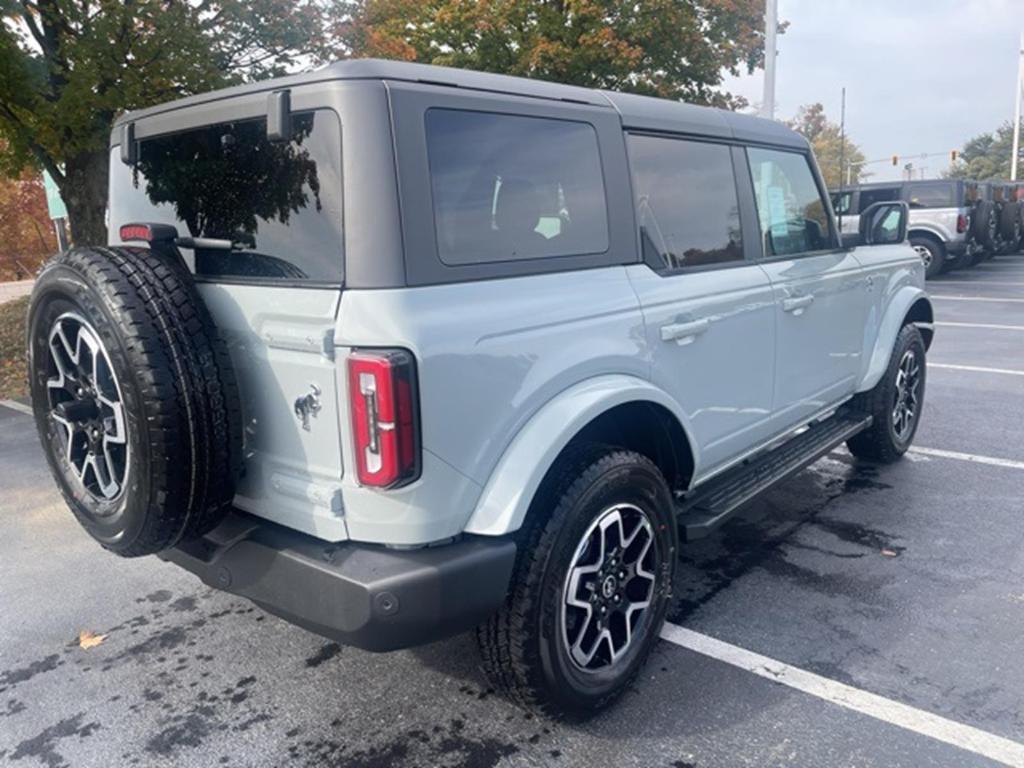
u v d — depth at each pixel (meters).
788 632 3.34
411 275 2.22
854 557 4.03
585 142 2.86
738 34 15.57
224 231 2.61
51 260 2.55
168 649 3.39
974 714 2.78
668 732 2.74
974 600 3.56
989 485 4.99
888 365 4.96
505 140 2.56
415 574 2.22
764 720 2.79
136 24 9.02
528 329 2.49
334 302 2.20
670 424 3.13
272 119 2.28
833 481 5.12
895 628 3.35
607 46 13.96
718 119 3.60
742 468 3.94
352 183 2.20
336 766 2.64
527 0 14.62
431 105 2.34
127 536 2.45
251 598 2.52
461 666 3.19
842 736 2.69
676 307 3.09
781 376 3.89
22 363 9.81
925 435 6.06
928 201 16.69
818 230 4.32
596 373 2.73
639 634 2.95
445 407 2.26
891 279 5.02
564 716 2.74
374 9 11.52
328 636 2.37
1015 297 13.82
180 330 2.30
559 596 2.58
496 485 2.40
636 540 2.90
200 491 2.35
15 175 10.38
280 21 9.81
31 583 4.03
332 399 2.24
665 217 3.21
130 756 2.72
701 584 3.79
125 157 2.99
